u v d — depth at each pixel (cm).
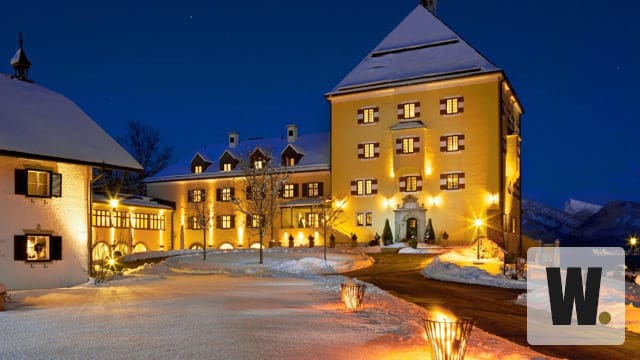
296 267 3291
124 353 921
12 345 992
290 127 6650
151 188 6875
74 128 2775
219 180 6481
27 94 2884
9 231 2330
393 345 988
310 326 1194
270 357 889
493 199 4953
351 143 5584
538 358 940
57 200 2491
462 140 5094
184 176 6669
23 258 2356
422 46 5638
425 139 5212
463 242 4991
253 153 6412
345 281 2536
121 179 6906
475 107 5069
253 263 3697
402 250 4391
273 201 4784
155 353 920
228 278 2738
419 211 5159
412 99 5322
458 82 5141
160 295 1872
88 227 2597
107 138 2870
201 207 6506
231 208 6381
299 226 5906
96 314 1385
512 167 5306
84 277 2553
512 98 5734
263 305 1579
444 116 5178
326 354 914
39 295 1895
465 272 2773
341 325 1209
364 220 5466
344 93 5591
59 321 1267
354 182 5534
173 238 6662
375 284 2547
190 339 1038
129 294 1912
